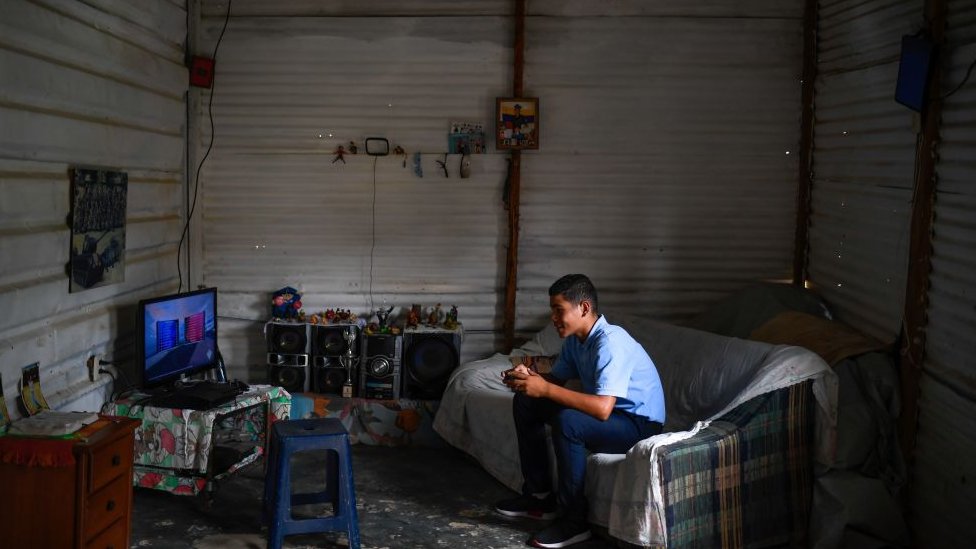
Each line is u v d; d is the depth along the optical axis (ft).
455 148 17.54
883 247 14.06
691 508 11.23
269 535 11.18
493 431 14.51
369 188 17.65
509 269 17.69
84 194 12.71
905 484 12.73
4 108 10.63
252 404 13.64
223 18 17.30
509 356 17.08
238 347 17.93
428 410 16.52
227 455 13.44
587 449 12.44
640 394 12.29
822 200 16.76
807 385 12.30
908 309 12.77
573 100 17.51
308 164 17.57
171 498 13.43
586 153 17.62
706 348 14.29
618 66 17.44
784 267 17.92
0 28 10.48
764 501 12.02
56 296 12.15
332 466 12.38
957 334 11.66
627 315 16.94
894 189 13.67
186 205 17.42
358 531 11.51
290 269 17.83
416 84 17.47
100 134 13.32
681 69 17.48
